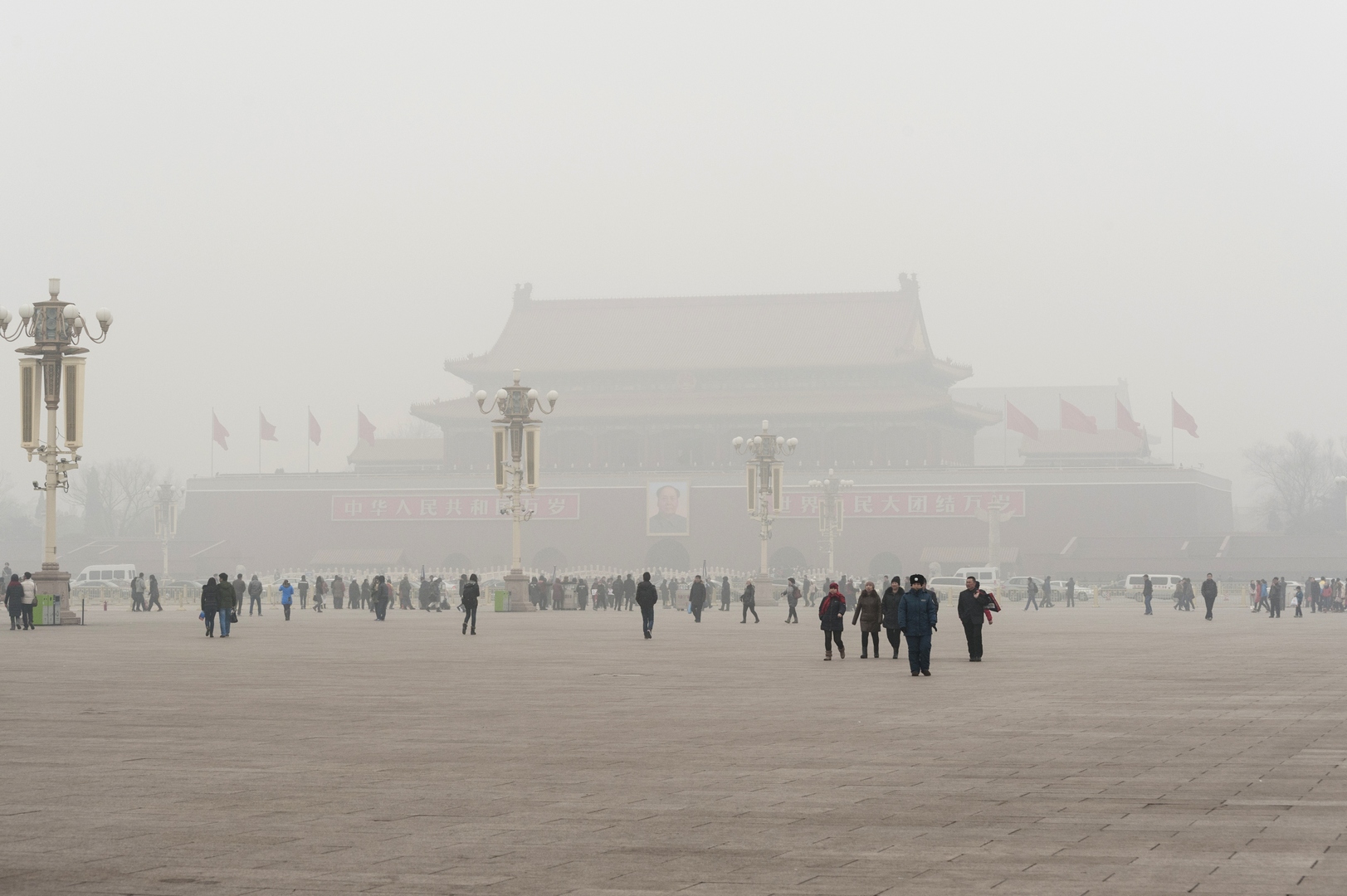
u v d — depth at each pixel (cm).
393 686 2738
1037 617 7544
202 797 1391
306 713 2208
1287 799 1371
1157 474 14450
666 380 16100
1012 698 2475
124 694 2531
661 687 2723
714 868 1072
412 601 10381
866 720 2098
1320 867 1066
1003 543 14612
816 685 2767
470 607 5244
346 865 1080
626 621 6819
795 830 1221
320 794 1411
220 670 3203
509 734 1922
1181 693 2566
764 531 9219
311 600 11369
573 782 1495
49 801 1370
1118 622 6688
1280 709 2259
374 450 16725
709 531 15125
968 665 3394
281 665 3388
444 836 1195
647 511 15175
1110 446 15412
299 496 15600
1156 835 1195
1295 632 5425
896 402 15412
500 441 7831
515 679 2923
